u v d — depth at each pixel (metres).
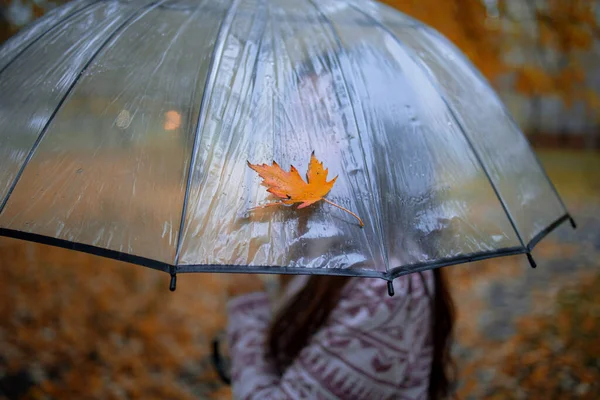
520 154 1.40
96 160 1.11
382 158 1.15
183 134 1.10
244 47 1.18
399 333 1.15
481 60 3.18
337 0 1.36
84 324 4.01
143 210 1.06
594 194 10.88
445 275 1.31
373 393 1.14
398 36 1.33
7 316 3.97
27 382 3.19
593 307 4.61
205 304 4.45
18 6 2.51
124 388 3.26
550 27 3.26
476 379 3.38
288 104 1.14
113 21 1.26
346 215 1.09
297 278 1.34
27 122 1.16
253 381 1.30
